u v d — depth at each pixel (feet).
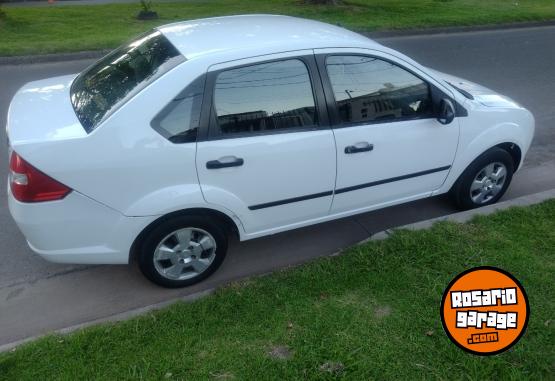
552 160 18.67
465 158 13.60
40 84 12.80
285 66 10.90
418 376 8.81
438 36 40.86
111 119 9.68
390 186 12.86
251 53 10.59
